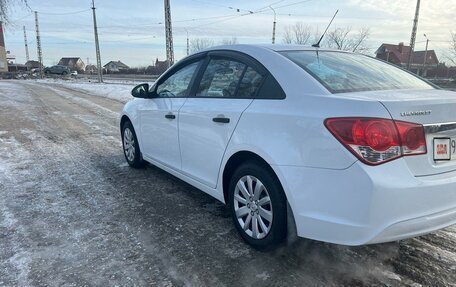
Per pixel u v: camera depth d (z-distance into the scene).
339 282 2.75
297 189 2.67
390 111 2.38
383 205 2.33
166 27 27.22
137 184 4.84
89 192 4.55
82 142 7.38
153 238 3.40
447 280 2.76
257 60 3.28
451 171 2.58
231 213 3.61
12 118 10.49
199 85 3.90
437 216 2.50
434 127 2.49
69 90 23.97
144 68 86.44
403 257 3.07
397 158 2.38
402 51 71.56
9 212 3.95
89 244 3.29
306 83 2.85
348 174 2.40
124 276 2.82
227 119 3.29
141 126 4.98
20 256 3.08
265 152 2.88
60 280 2.76
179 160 4.15
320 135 2.53
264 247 3.05
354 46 40.00
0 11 13.75
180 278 2.80
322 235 2.59
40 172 5.34
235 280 2.78
